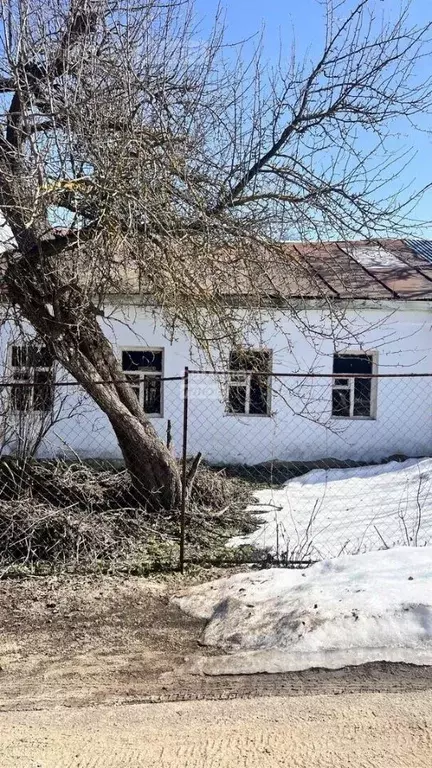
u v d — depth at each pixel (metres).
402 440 12.06
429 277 12.78
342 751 2.95
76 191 5.93
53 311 6.82
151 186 6.05
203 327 7.11
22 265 6.57
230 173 7.13
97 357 7.38
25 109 6.01
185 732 3.14
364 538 7.02
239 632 4.31
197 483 8.15
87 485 7.24
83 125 5.96
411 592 4.41
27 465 7.14
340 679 3.69
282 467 11.54
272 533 7.28
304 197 7.32
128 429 7.30
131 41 6.52
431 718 3.23
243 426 11.91
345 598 4.43
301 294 8.16
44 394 7.55
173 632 4.46
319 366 11.84
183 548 5.76
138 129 6.08
